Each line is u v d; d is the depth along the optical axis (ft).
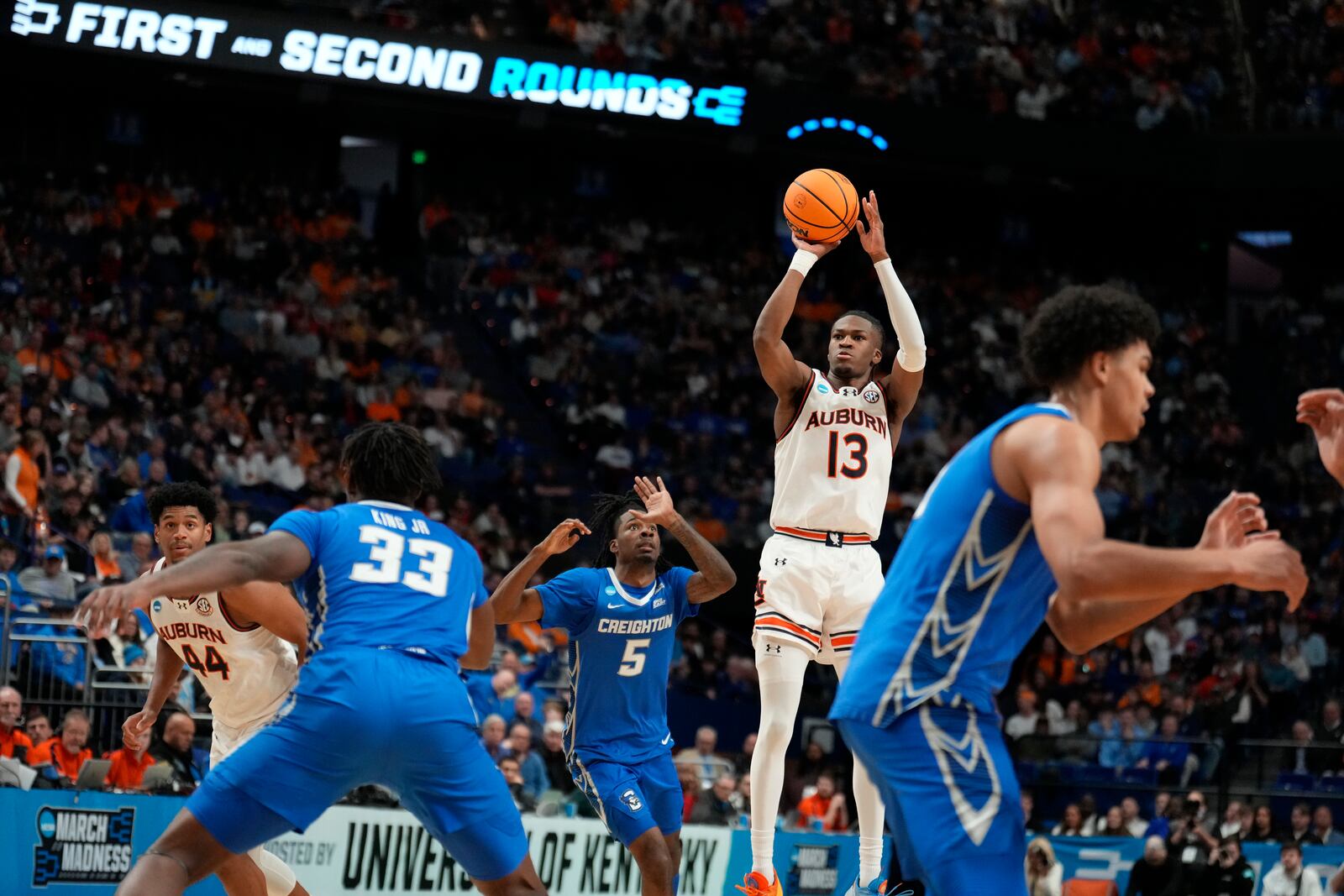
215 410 63.62
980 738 12.66
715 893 38.68
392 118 85.10
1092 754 57.67
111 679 43.09
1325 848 46.11
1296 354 92.68
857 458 23.35
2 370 59.52
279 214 80.79
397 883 35.65
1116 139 85.81
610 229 91.20
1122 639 67.67
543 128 80.84
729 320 87.56
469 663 18.02
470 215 88.53
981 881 12.32
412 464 17.07
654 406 80.18
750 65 82.84
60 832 32.04
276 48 72.79
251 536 53.78
